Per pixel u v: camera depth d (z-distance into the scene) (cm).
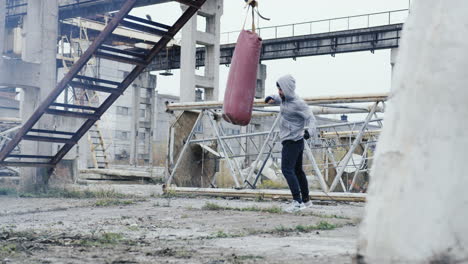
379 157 203
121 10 1030
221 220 691
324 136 1636
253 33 725
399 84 211
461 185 189
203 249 418
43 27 1363
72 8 2394
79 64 1096
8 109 3956
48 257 372
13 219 698
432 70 204
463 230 184
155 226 617
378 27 3109
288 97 804
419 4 220
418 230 184
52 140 1265
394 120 205
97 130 3008
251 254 388
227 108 710
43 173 1337
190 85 2591
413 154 194
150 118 4569
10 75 1306
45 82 1357
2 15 1289
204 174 1369
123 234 533
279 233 548
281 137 826
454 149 193
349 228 607
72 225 626
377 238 188
